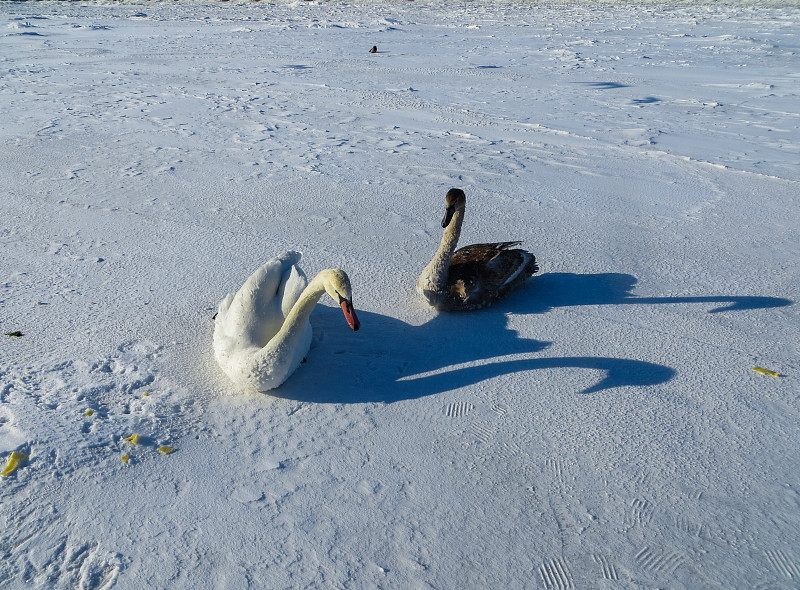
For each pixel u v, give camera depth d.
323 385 4.56
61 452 3.75
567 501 3.57
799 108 13.83
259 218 7.70
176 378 4.54
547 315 5.61
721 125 12.45
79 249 6.69
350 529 3.37
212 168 9.58
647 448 3.97
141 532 3.31
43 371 4.53
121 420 4.06
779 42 25.14
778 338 5.20
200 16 41.12
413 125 12.39
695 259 6.77
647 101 14.62
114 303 5.58
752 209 8.20
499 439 4.05
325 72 18.28
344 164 9.90
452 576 3.12
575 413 4.29
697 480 3.71
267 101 14.30
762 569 3.16
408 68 19.19
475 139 11.45
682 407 4.34
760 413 4.28
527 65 20.05
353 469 3.79
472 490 3.64
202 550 3.22
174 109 13.40
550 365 4.83
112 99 14.30
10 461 3.64
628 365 4.84
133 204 8.05
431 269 5.47
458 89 15.94
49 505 3.43
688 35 28.12
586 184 9.16
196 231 7.26
